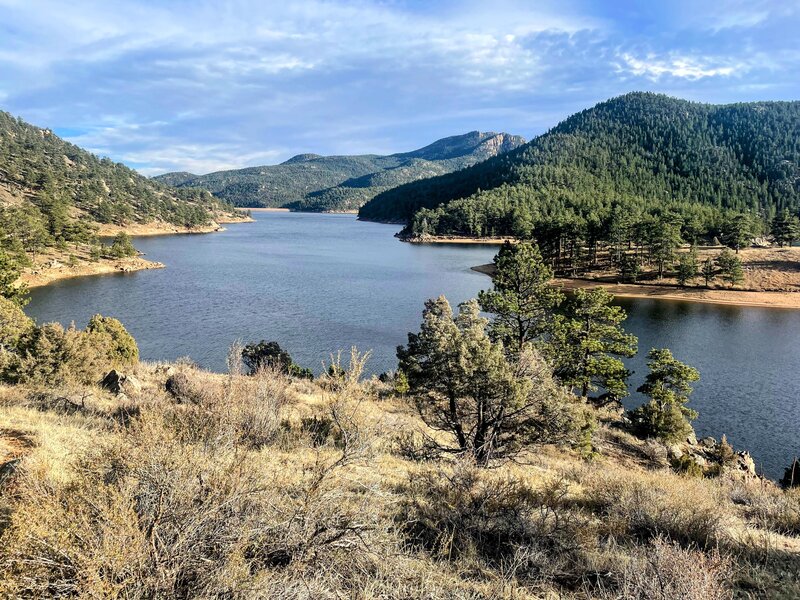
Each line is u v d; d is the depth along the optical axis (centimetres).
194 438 508
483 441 1241
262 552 364
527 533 573
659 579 425
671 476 1248
